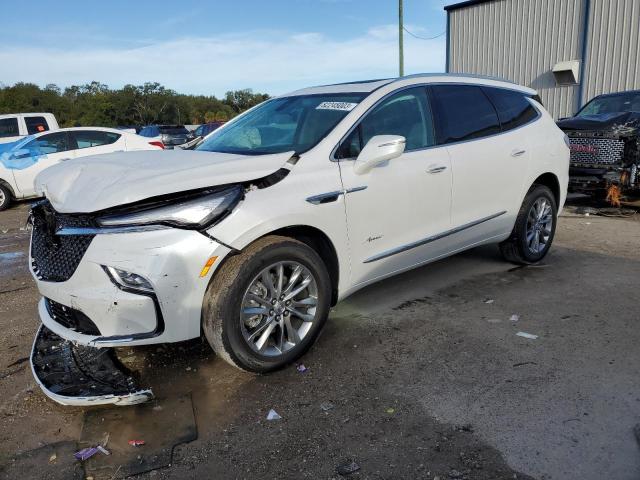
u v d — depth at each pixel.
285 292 3.23
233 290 2.94
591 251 5.74
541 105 5.31
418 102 4.12
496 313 4.04
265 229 3.03
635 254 5.57
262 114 4.27
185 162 3.24
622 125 7.77
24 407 3.02
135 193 2.74
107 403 2.82
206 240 2.85
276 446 2.59
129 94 103.50
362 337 3.70
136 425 2.80
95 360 3.30
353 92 3.96
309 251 3.28
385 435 2.63
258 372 3.19
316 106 3.94
